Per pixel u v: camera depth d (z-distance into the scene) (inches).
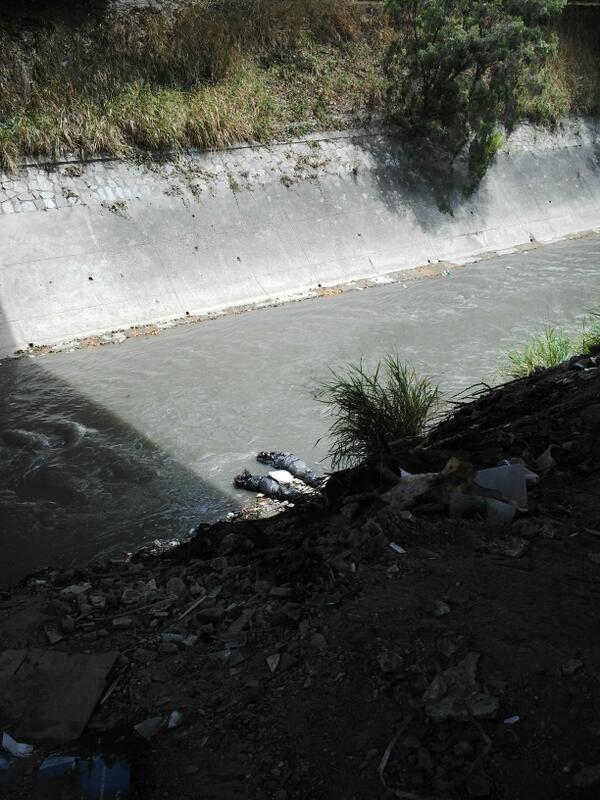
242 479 315.9
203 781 110.1
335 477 205.2
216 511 297.9
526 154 770.2
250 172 592.1
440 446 219.1
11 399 405.4
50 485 323.6
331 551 159.6
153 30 631.2
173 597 159.3
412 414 293.1
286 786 107.0
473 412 271.9
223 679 129.9
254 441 353.7
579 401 231.3
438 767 106.0
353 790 104.7
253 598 151.6
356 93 687.1
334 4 736.3
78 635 147.1
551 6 669.3
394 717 114.9
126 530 287.7
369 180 650.8
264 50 685.3
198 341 476.4
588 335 402.0
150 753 116.2
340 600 142.9
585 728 108.1
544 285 579.8
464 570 144.2
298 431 361.4
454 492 168.6
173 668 134.6
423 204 670.5
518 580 139.6
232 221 566.6
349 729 114.4
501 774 103.6
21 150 511.2
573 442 196.9
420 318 509.0
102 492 317.4
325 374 424.2
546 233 733.3
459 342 464.1
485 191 717.9
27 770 114.5
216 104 598.5
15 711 126.6
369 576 147.1
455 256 660.1
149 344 473.1
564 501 168.9
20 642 145.6
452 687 117.0
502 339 466.9
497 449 200.1
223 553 189.2
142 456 345.1
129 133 555.2
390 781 105.3
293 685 125.1
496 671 119.1
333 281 587.5
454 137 692.7
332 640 132.2
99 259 506.3
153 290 516.4
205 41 635.5
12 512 304.5
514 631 126.4
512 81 676.1
